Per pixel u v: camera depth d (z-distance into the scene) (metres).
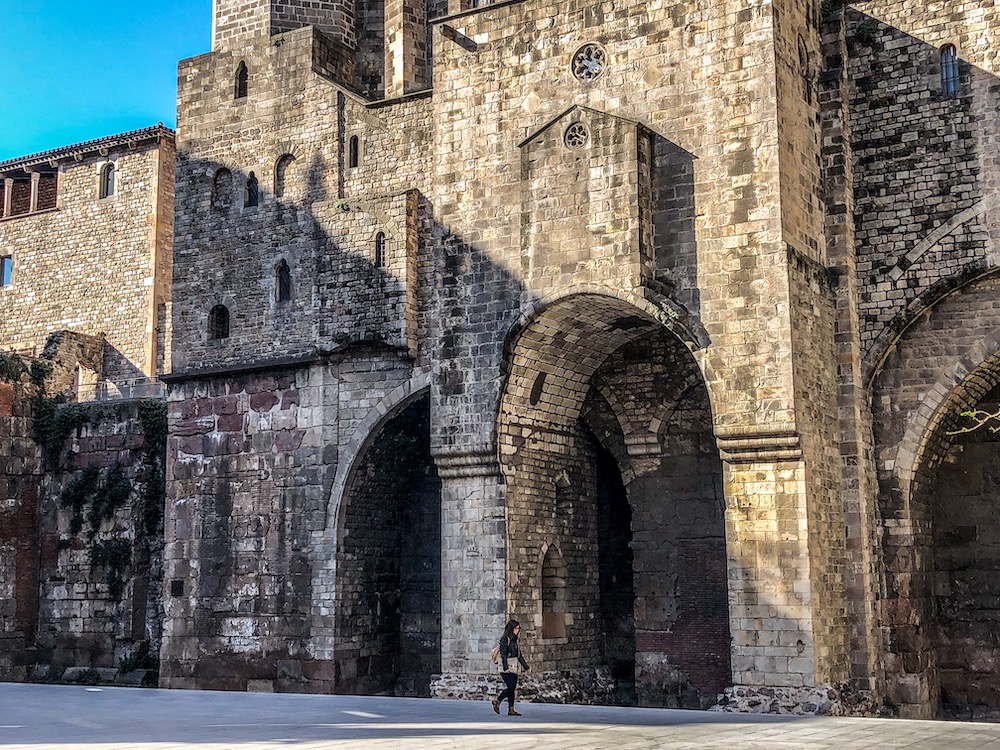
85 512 39.50
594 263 27.20
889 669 26.81
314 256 33.53
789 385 25.09
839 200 27.84
